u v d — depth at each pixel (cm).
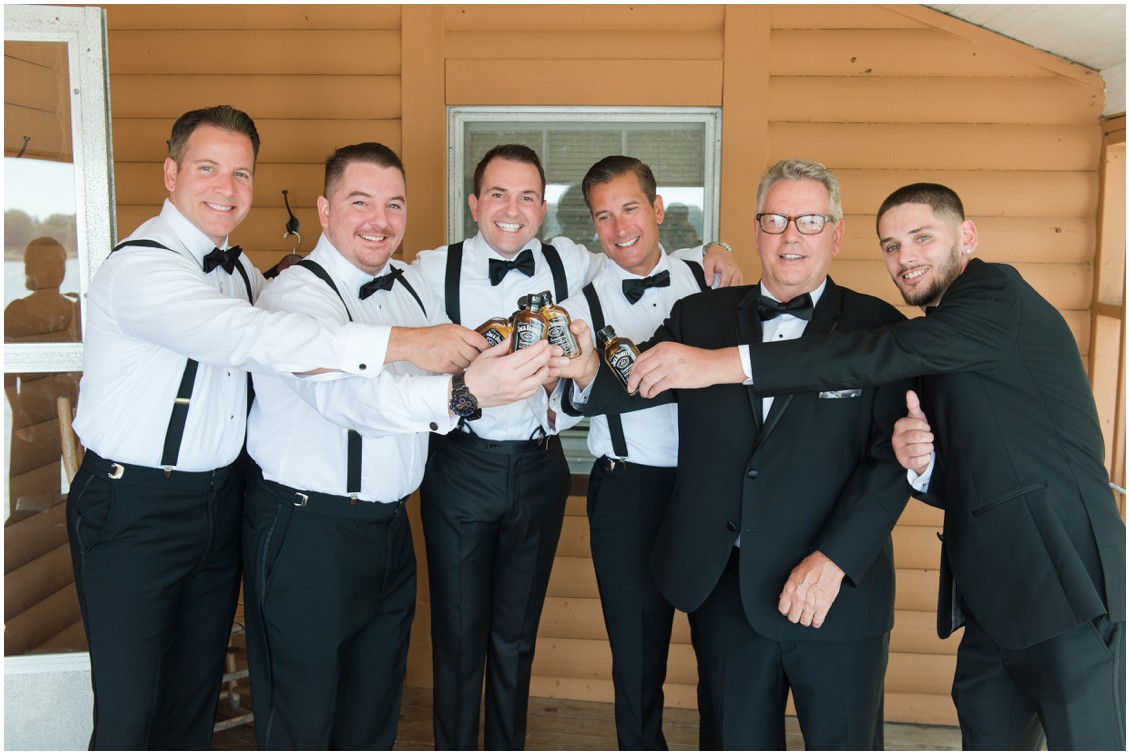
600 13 323
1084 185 314
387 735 243
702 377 196
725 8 318
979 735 207
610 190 258
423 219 332
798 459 201
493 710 269
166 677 229
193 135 223
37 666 268
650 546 252
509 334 199
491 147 335
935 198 214
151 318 202
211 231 226
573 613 339
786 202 204
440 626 261
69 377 272
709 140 327
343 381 195
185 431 216
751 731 206
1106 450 317
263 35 331
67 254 264
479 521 256
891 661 329
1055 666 188
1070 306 320
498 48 325
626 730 259
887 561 207
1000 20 300
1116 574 188
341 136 334
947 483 203
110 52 333
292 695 220
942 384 202
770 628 199
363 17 329
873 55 317
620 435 251
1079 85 311
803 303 207
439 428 195
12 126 261
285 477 219
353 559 221
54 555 272
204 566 231
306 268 222
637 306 267
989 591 195
